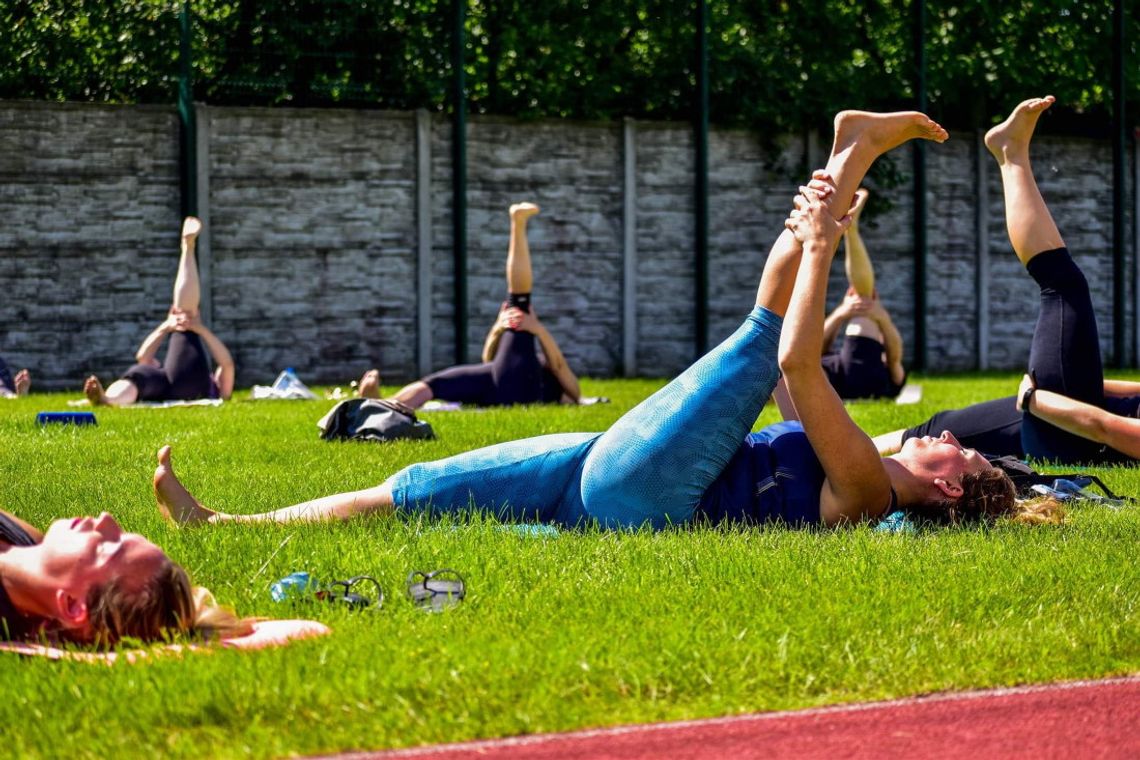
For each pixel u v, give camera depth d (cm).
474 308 1862
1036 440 801
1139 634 405
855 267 1345
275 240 1764
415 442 922
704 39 1892
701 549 496
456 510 558
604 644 376
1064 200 2116
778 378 547
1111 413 782
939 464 578
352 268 1795
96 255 1708
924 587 450
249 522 546
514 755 306
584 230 1900
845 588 446
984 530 559
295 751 303
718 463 543
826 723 332
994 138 805
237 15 1723
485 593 438
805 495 553
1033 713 343
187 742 304
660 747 313
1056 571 479
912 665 370
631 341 1919
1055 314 784
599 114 1917
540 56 1898
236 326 1756
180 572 379
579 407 1260
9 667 356
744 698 346
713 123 1955
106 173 1706
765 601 429
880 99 2041
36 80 1700
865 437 539
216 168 1736
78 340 1708
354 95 1780
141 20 1708
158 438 935
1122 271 2120
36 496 635
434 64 1809
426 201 1814
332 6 1750
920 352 2008
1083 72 2119
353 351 1803
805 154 1991
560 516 557
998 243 2088
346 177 1786
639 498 538
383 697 332
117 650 363
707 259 1927
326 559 477
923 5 1970
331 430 945
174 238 1736
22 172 1677
